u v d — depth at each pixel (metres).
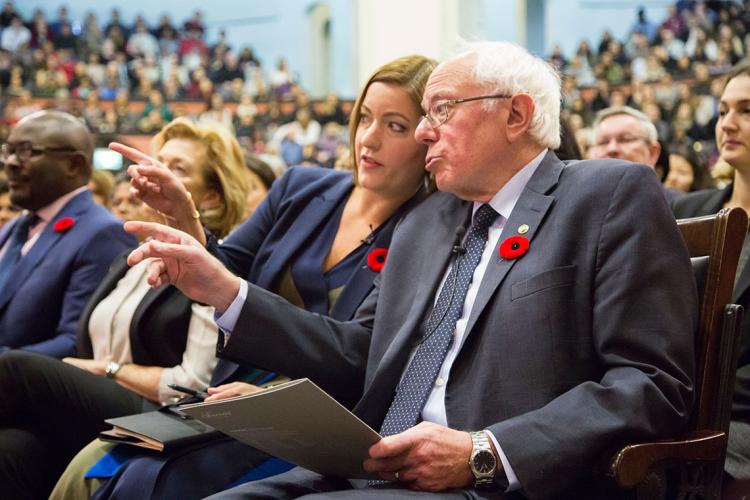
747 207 2.83
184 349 2.60
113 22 16.95
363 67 12.31
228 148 3.00
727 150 2.79
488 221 1.96
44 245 3.24
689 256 1.81
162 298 2.63
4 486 2.35
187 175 2.91
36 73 15.68
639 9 14.62
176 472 2.04
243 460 2.16
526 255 1.81
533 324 1.73
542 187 1.89
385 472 1.66
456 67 1.95
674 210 3.03
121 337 2.65
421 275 2.03
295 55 17.38
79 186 3.38
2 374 2.36
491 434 1.64
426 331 1.94
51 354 3.00
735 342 1.79
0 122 14.36
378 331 2.04
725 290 1.82
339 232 2.52
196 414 1.62
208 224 2.93
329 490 1.83
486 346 1.77
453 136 1.93
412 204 2.46
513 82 1.92
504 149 1.93
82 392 2.41
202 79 16.11
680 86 13.23
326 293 2.43
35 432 2.43
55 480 2.47
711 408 1.79
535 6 14.75
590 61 14.45
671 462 1.66
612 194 1.79
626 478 1.57
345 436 1.62
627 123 3.77
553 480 1.61
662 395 1.63
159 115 14.98
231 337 2.01
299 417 1.58
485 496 1.62
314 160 14.52
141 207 4.20
